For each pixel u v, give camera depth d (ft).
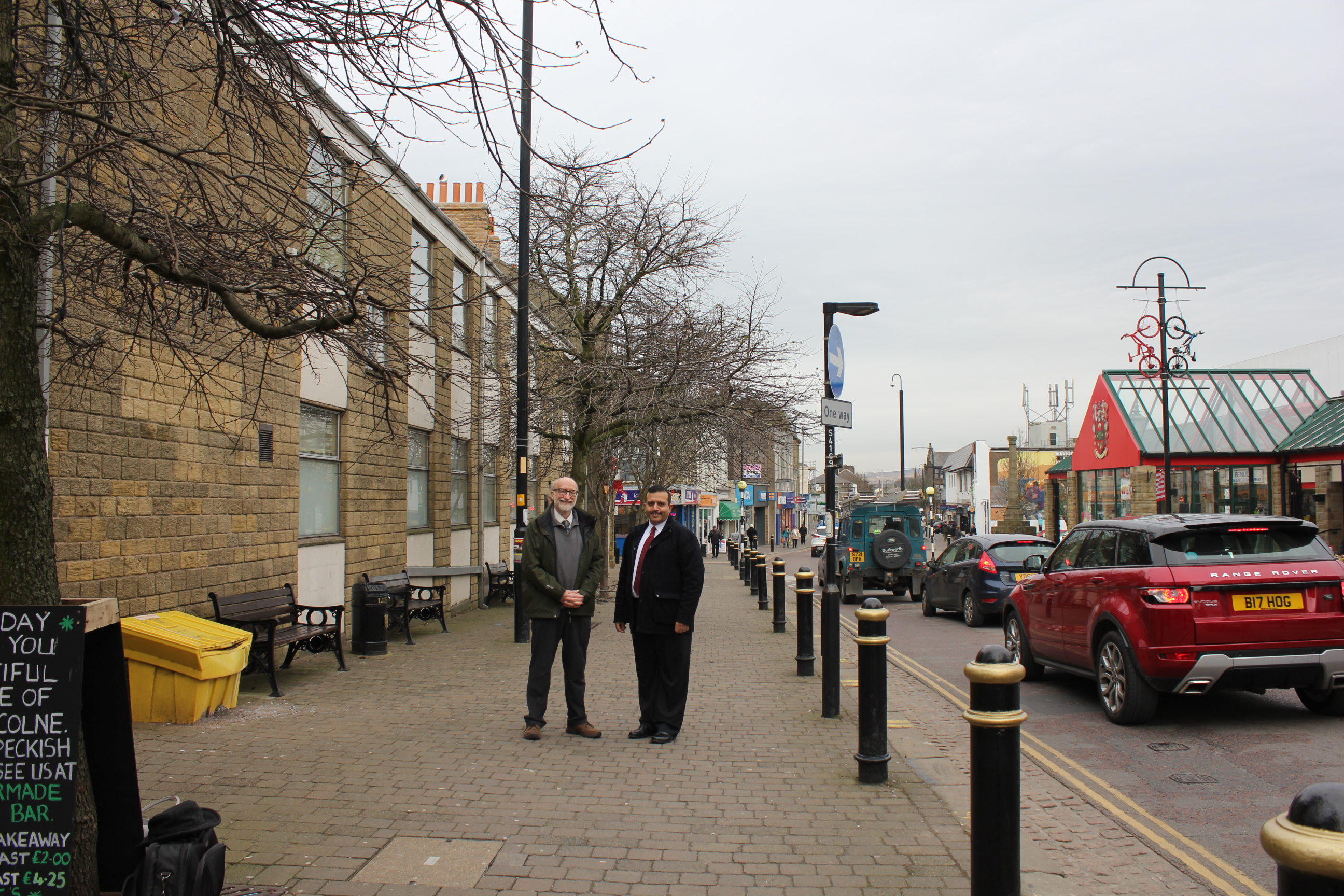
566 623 22.71
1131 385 90.43
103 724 11.69
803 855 14.51
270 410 30.83
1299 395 86.58
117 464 24.12
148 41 19.84
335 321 14.71
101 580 23.52
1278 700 27.40
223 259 13.64
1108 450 91.66
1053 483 129.70
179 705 23.35
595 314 53.67
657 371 48.62
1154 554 24.09
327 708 25.46
